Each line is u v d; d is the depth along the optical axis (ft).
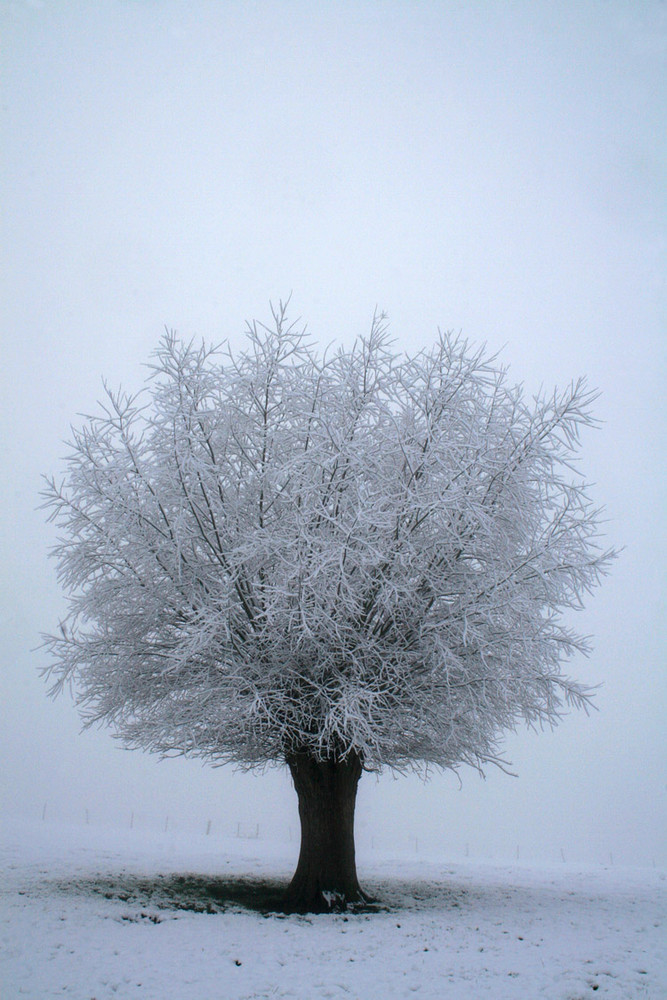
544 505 39.52
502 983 22.70
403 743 40.27
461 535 37.11
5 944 25.03
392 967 24.30
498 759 39.55
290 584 33.81
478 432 39.37
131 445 37.55
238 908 34.35
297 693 35.91
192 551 37.45
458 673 36.32
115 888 38.83
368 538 34.91
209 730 37.68
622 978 23.27
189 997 20.70
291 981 22.54
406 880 49.14
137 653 38.68
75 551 38.29
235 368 39.68
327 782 37.37
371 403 39.19
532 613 37.78
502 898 40.88
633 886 48.47
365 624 36.88
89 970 22.71
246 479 39.50
